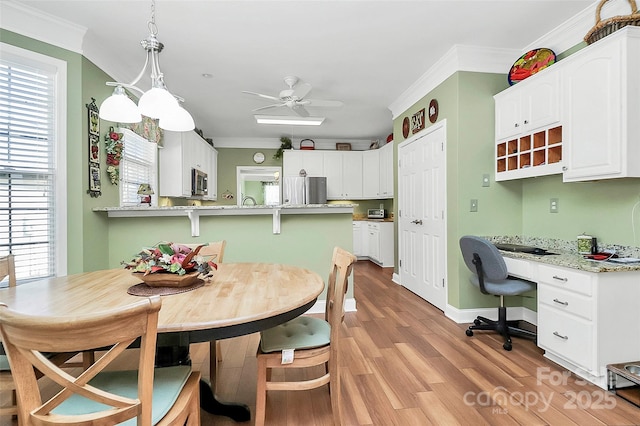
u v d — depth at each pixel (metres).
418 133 3.71
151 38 1.67
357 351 2.35
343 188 6.42
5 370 1.22
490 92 2.96
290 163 6.32
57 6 2.17
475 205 2.96
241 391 1.88
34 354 0.77
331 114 4.81
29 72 2.28
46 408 0.80
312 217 3.19
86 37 2.51
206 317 1.09
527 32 2.57
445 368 2.09
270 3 2.16
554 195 2.69
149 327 0.79
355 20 2.38
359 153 6.45
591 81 2.00
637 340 1.85
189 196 4.50
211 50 2.81
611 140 1.89
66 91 2.43
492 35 2.61
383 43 2.72
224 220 3.08
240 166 6.43
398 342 2.50
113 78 2.98
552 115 2.33
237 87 3.67
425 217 3.59
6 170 2.20
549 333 2.16
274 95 3.90
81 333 0.73
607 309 1.83
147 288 1.48
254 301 1.27
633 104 1.83
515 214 3.02
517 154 2.68
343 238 3.23
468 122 2.93
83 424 0.80
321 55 2.92
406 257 4.16
